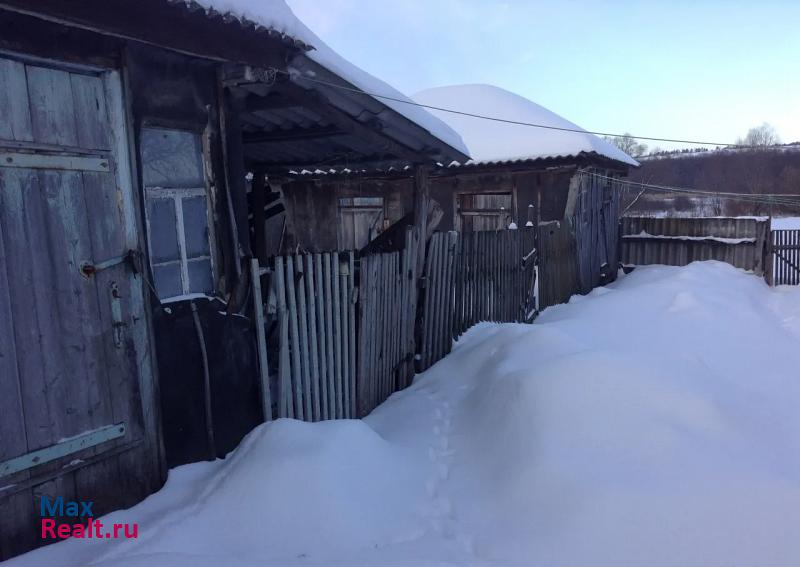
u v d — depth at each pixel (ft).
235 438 11.77
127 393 9.61
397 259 17.46
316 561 8.17
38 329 8.32
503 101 45.57
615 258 44.39
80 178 8.93
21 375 8.10
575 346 16.98
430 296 19.67
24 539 8.19
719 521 8.91
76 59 8.82
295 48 11.65
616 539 8.89
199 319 11.02
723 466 10.28
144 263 9.93
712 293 30.60
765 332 25.13
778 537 8.50
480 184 38.40
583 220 36.83
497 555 9.09
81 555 8.22
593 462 10.77
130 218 9.70
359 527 9.29
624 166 42.65
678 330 24.00
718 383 15.66
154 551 8.21
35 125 8.30
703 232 41.83
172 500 9.82
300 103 13.84
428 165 19.79
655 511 9.20
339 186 37.22
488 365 17.17
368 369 15.97
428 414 15.12
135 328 9.75
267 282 12.55
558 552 8.89
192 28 9.70
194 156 11.41
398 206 39.99
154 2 8.78
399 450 12.34
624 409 12.21
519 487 10.65
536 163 34.99
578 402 12.48
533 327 19.19
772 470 10.40
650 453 10.85
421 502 10.66
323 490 9.54
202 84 11.39
